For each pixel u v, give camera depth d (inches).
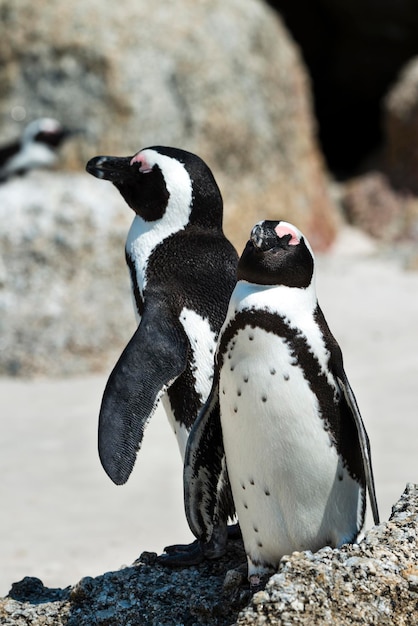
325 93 1648.6
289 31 1611.7
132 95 1113.4
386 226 1290.6
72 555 484.4
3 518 530.9
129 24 1135.0
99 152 1104.8
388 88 1610.5
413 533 327.6
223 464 351.9
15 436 658.2
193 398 369.7
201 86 1138.0
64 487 572.7
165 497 554.6
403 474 535.8
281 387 316.5
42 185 873.5
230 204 1141.7
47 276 831.7
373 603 308.5
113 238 845.2
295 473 323.6
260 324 315.6
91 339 810.2
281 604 305.4
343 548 323.9
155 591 355.6
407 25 1553.9
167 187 390.0
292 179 1218.6
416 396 670.5
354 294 994.7
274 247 318.7
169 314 369.1
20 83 1127.0
